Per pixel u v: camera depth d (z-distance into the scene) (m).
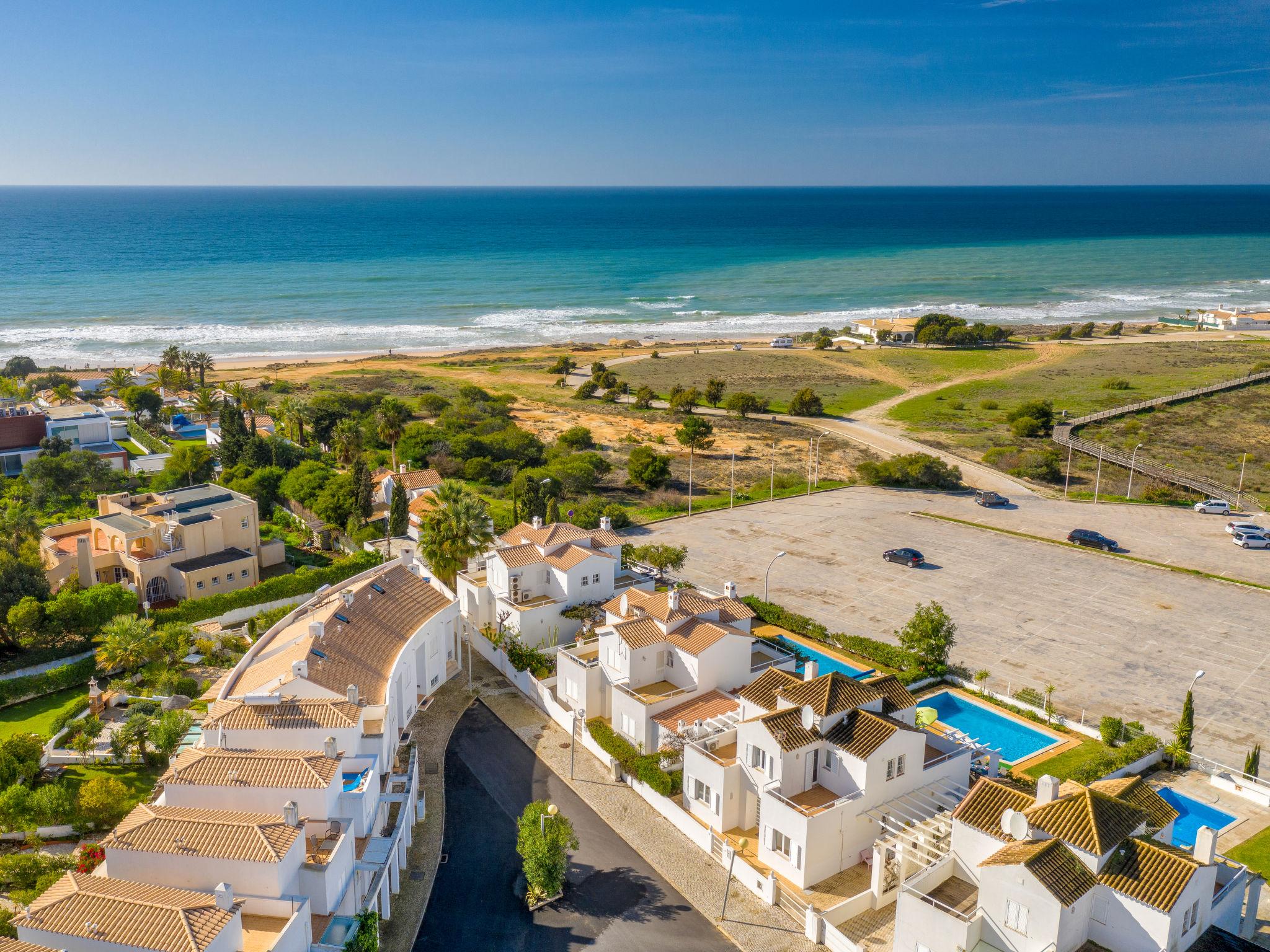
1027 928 35.31
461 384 195.88
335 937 37.94
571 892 45.53
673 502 115.44
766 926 43.16
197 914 32.91
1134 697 65.38
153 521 81.44
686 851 48.91
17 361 187.62
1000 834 38.81
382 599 62.19
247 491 103.00
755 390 193.12
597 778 55.50
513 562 70.81
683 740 52.91
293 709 46.94
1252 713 63.16
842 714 47.81
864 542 99.25
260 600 77.94
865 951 40.34
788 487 122.25
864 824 46.12
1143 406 166.25
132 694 62.81
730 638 59.03
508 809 52.38
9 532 78.00
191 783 41.00
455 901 44.97
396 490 92.50
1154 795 41.66
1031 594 84.50
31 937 32.34
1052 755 57.44
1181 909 34.69
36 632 67.94
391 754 52.69
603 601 73.00
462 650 72.38
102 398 160.25
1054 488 123.62
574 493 117.19
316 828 41.12
